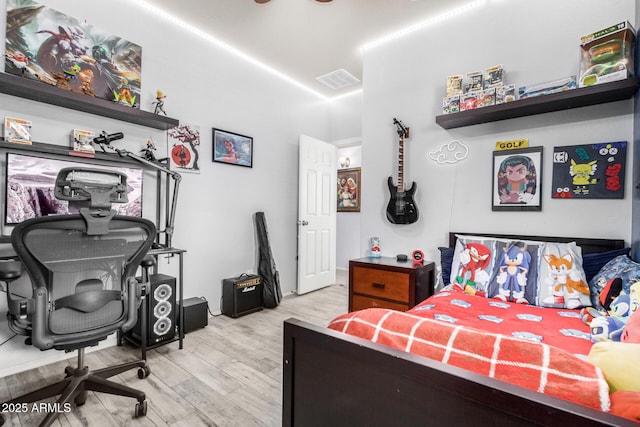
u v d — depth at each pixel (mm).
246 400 1668
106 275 1556
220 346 2328
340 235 5512
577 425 498
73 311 1440
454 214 2504
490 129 2344
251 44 3078
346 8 2496
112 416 1523
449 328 804
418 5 2459
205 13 2598
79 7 2154
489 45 2367
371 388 766
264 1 2404
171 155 2686
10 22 1881
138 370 1893
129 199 2367
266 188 3570
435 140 2604
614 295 1439
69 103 2039
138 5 2465
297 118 3996
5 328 1892
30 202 1932
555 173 2092
